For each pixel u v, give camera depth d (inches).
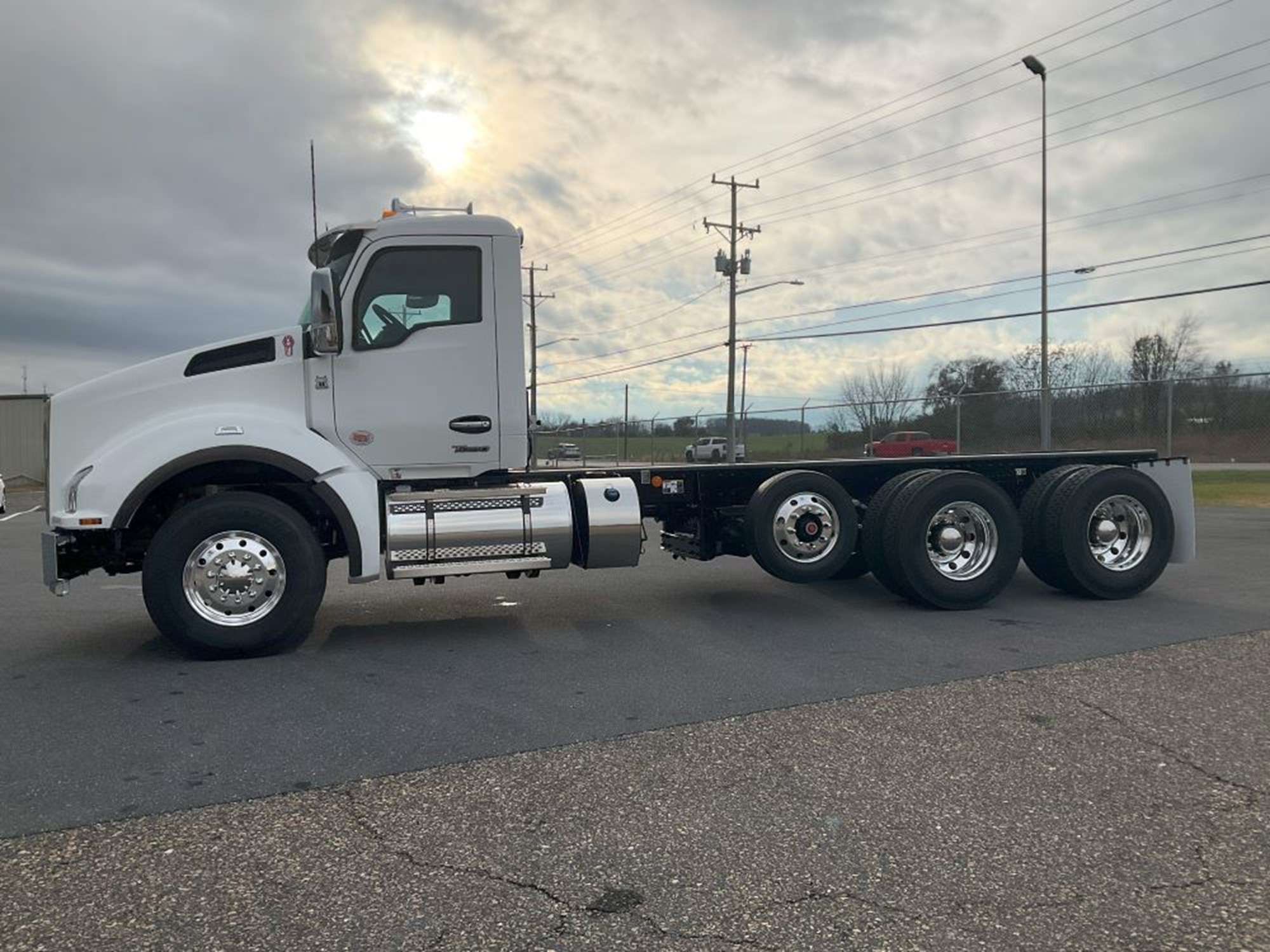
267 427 243.4
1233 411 791.1
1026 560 328.2
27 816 139.6
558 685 211.8
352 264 254.1
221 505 235.8
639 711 190.7
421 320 258.7
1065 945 103.2
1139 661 227.8
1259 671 217.8
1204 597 319.6
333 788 150.1
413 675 222.2
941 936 105.1
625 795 146.5
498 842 130.1
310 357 252.5
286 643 244.2
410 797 146.5
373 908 112.0
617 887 117.0
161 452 235.1
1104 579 310.7
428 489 265.4
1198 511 665.6
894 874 119.9
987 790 147.1
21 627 283.9
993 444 920.3
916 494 291.7
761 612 300.0
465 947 103.3
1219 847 126.9
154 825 136.0
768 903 112.7
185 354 248.4
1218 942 103.5
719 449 945.5
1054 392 875.4
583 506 277.1
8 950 102.5
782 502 289.7
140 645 257.8
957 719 183.2
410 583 363.6
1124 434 829.2
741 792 147.2
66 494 241.3
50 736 176.9
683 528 328.2
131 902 113.5
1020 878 118.5
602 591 344.2
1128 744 168.1
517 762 161.9
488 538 258.1
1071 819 136.0
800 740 171.6
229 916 110.1
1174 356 1589.6
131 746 170.9
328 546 275.4
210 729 180.9
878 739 171.5
